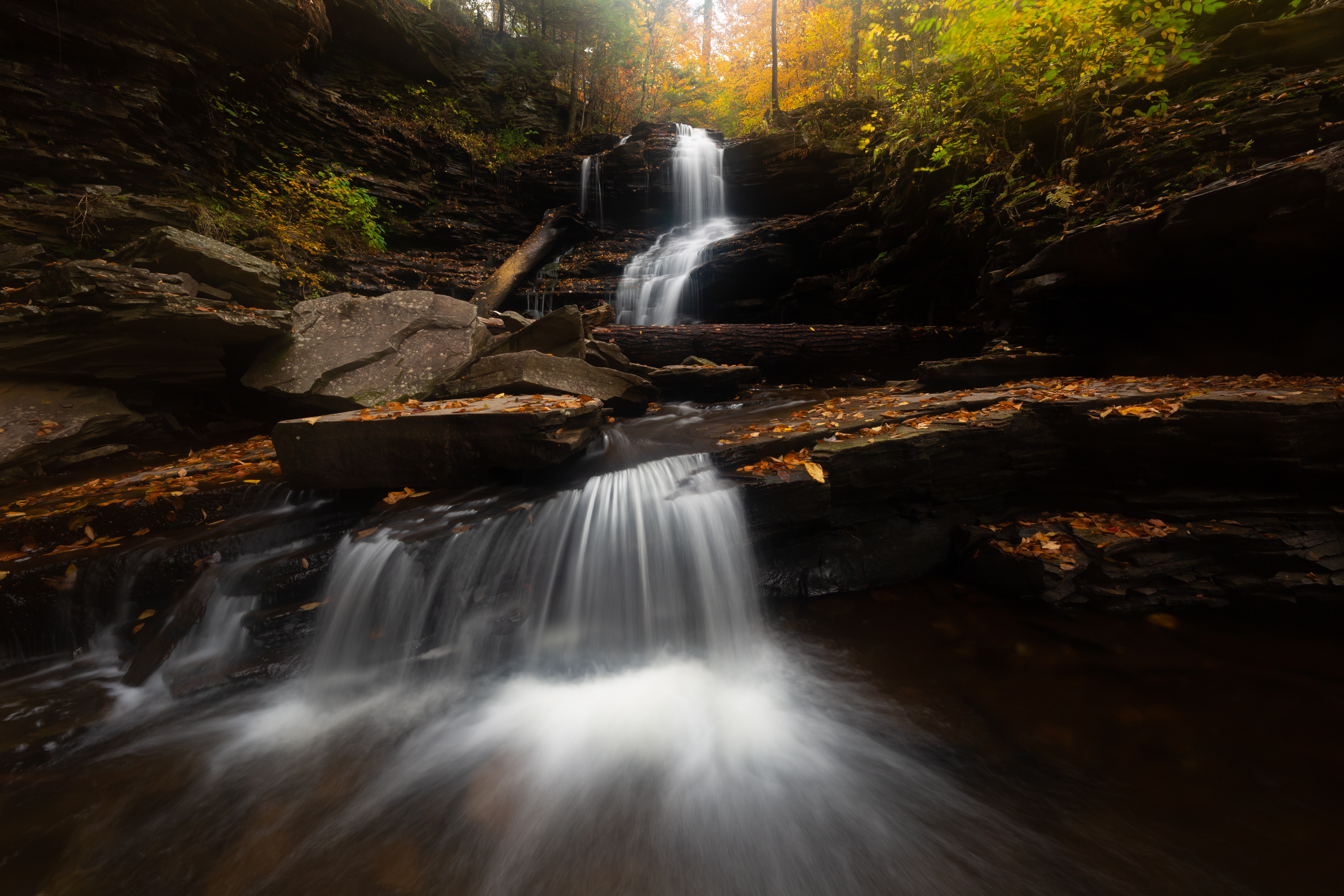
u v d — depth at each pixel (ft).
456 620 11.61
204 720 10.13
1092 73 25.96
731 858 7.37
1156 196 21.43
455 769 9.05
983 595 13.47
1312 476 12.22
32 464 15.79
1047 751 8.60
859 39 59.36
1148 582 12.28
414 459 13.25
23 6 24.80
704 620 12.84
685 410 23.45
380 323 20.57
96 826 7.81
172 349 18.85
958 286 32.37
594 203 60.03
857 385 30.45
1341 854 6.60
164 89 29.96
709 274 44.98
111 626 11.96
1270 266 16.58
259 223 32.01
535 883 7.02
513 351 21.77
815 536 14.33
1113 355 21.45
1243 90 21.56
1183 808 7.40
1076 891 6.51
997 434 14.65
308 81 47.03
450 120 62.34
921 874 6.97
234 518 13.89
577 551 12.71
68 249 23.41
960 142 30.50
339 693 10.86
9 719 9.86
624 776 8.87
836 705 10.21
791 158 53.26
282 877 7.09
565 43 82.43
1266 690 9.59
